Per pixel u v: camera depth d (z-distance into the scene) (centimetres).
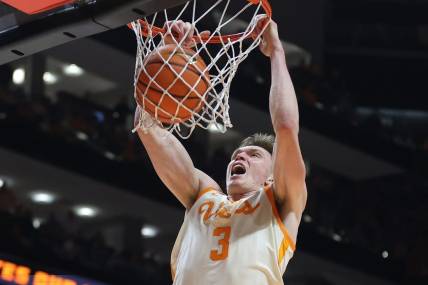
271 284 375
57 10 394
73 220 1183
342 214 1401
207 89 386
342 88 1481
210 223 394
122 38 1165
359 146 1429
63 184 1198
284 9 1386
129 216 1233
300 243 1316
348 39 1595
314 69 1432
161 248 1235
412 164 1458
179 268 392
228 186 416
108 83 1351
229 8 970
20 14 409
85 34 399
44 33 400
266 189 396
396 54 1602
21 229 1113
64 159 1195
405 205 1423
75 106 1245
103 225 1205
